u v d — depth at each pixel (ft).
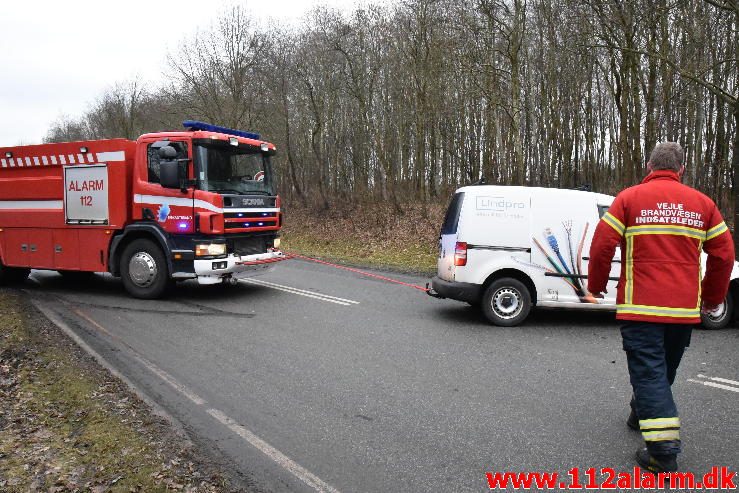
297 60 94.63
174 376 18.28
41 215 33.99
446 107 87.71
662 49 51.72
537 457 12.46
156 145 30.45
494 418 14.66
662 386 11.43
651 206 11.59
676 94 59.82
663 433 11.28
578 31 60.44
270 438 13.51
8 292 33.78
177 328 24.94
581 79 87.30
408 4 76.43
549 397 16.21
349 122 98.99
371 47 87.66
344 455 12.61
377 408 15.44
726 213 63.57
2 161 34.99
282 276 41.47
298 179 112.16
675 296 11.29
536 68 82.17
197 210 29.55
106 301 31.19
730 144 66.85
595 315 27.96
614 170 91.91
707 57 58.65
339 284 37.81
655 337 11.48
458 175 103.40
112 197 31.55
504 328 24.98
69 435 13.46
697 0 50.21
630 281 11.69
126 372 18.65
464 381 17.69
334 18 89.45
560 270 24.99
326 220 87.76
